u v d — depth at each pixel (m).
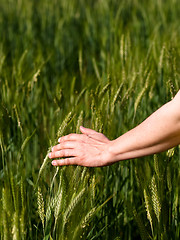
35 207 1.84
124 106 1.89
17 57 3.39
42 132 2.36
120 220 1.94
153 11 5.41
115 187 1.93
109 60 3.12
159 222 1.39
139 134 1.21
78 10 5.77
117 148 1.26
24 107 2.33
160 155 1.59
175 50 2.64
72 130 1.65
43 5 5.79
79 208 1.36
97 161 1.31
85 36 4.83
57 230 1.34
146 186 1.43
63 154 1.37
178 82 2.12
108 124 1.74
